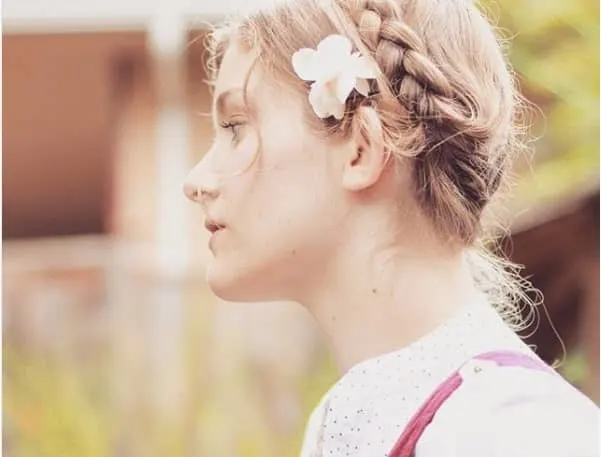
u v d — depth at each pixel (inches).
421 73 42.4
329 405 43.1
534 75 155.3
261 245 43.1
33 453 173.6
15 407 175.5
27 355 180.1
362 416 41.2
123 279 185.0
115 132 189.6
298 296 44.0
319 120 42.6
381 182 42.3
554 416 37.3
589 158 149.3
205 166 45.1
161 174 187.2
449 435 37.6
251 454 172.1
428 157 42.5
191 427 173.9
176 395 175.6
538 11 155.8
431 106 42.4
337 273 42.9
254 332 177.3
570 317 134.0
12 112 207.5
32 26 174.7
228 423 173.8
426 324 41.9
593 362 130.1
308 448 47.1
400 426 39.9
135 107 189.3
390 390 40.9
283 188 43.0
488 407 37.8
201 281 183.0
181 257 184.7
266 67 43.9
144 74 189.6
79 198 248.4
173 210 186.5
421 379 40.6
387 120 42.0
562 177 140.7
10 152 226.7
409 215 42.4
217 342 177.3
